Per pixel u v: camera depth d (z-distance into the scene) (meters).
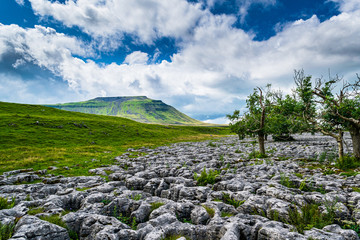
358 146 20.75
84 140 58.09
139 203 10.81
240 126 30.66
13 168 23.14
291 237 6.81
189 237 8.10
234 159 27.56
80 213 9.41
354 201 10.24
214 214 9.57
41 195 13.44
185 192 12.73
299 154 30.02
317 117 22.41
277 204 9.73
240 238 7.79
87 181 17.58
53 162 26.95
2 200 10.56
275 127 36.16
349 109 19.91
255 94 30.52
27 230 7.24
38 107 111.00
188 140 84.88
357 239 7.14
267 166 20.34
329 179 15.30
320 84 21.72
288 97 24.14
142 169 22.33
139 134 85.56
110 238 7.30
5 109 92.88
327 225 8.00
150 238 7.39
